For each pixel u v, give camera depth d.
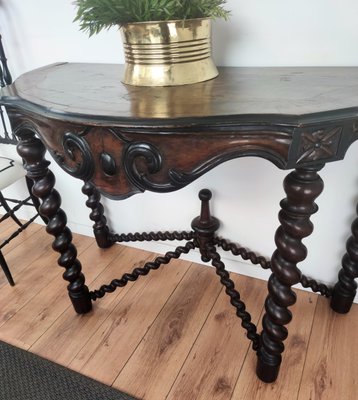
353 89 0.62
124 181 0.65
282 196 1.03
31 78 0.90
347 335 1.02
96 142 0.63
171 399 0.89
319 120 0.50
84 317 1.13
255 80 0.74
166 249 1.36
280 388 0.89
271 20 0.83
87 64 1.06
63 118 0.61
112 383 0.93
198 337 1.04
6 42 1.17
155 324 1.09
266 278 1.22
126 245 1.45
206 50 0.75
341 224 1.01
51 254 1.43
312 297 1.15
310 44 0.82
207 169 0.58
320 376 0.91
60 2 1.02
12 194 1.60
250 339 0.94
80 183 1.37
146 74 0.74
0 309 1.18
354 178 0.92
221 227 1.19
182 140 0.57
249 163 1.01
